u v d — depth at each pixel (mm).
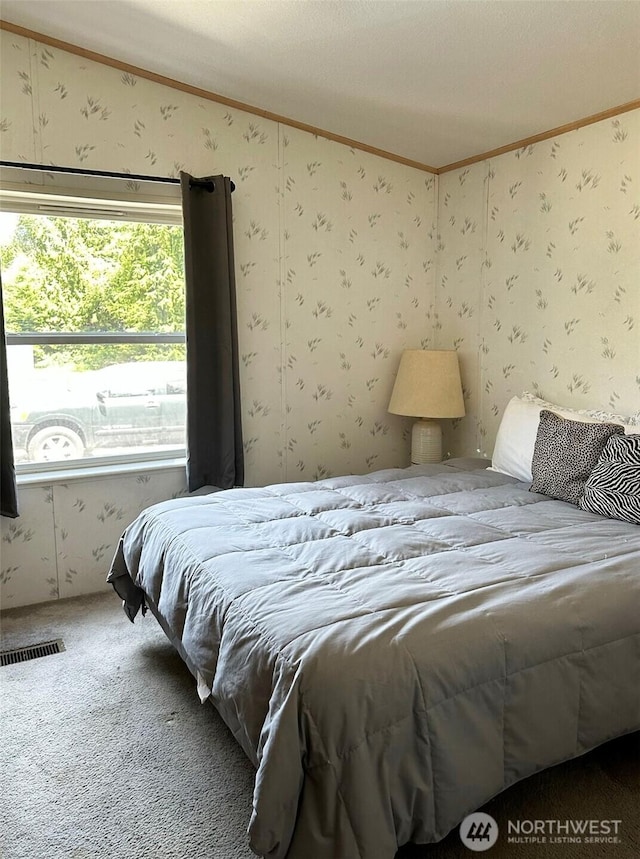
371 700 1280
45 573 2918
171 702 2135
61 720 2029
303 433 3508
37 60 2650
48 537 2904
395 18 2254
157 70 2822
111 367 3074
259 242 3230
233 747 1903
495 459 3037
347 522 2133
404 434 3879
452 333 3729
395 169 3592
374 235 3574
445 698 1355
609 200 2785
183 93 2963
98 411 3070
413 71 2613
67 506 2934
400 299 3721
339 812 1244
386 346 3717
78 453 3051
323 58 2584
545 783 1702
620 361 2797
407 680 1318
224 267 3006
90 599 2955
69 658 2418
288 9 2271
